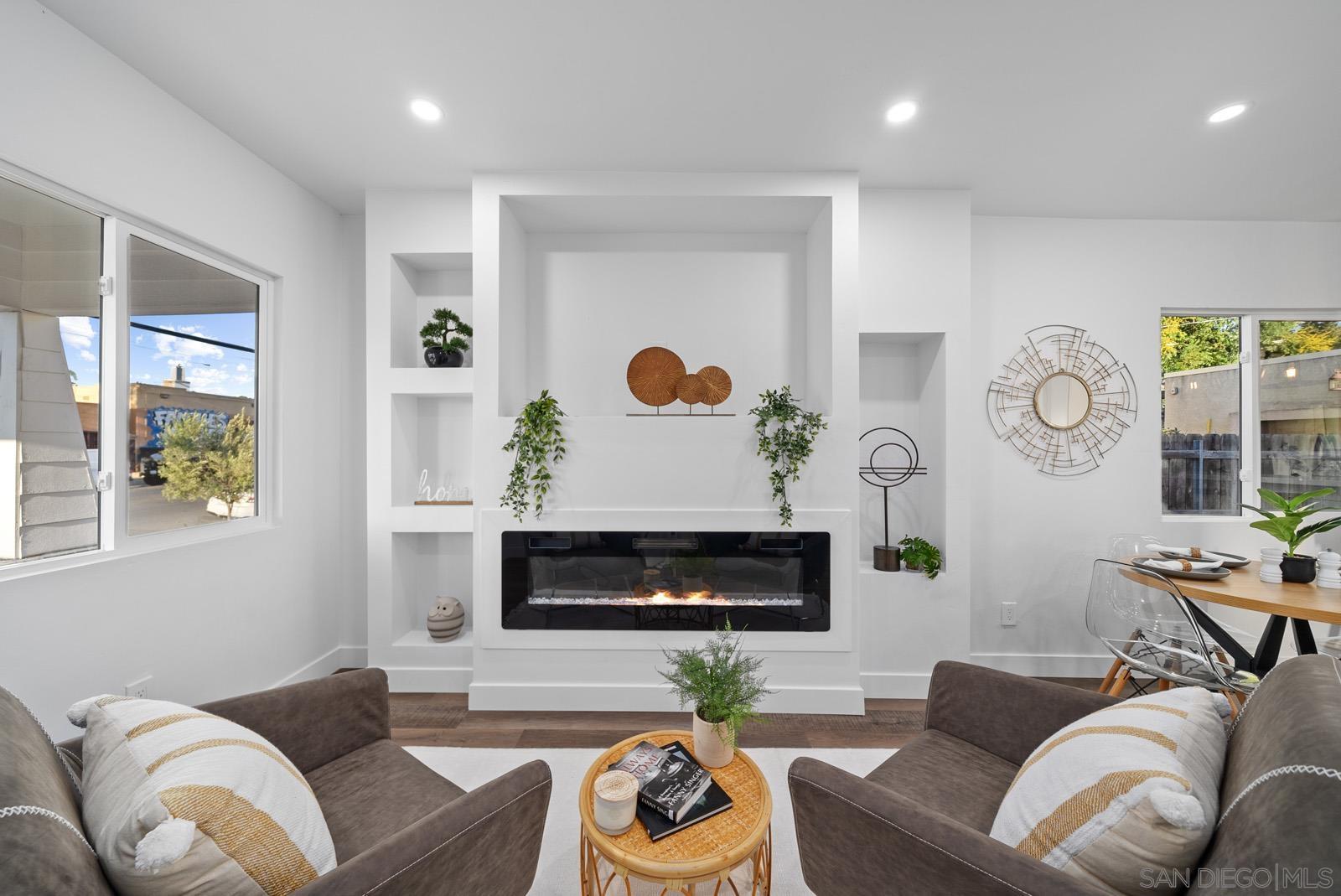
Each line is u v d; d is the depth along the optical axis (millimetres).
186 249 2115
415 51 1784
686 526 2553
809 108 2086
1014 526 3023
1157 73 1861
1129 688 2861
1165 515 3107
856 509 2551
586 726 2428
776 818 1798
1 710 853
